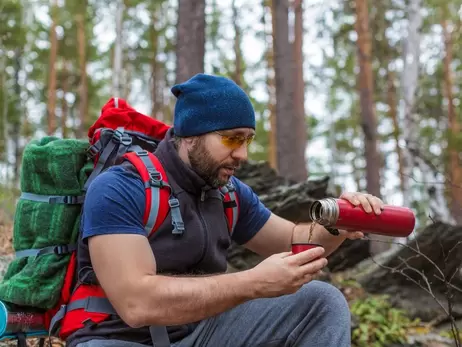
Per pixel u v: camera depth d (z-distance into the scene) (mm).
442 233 5453
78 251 2127
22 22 21781
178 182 2104
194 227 2086
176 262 2055
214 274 2041
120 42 20828
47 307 2162
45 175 2262
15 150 22984
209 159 2098
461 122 20469
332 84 24422
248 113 2121
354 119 27156
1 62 22375
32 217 2225
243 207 2443
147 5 23234
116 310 1904
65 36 22312
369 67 14297
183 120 2115
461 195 12297
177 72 9555
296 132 10820
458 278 5488
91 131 2387
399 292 5453
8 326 2121
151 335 2010
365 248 6035
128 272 1860
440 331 5059
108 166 2248
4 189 9875
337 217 2109
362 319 4914
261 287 1848
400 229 2189
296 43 13188
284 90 10938
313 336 1994
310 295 2041
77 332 2029
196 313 1842
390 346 4707
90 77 24328
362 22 15000
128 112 2400
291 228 2486
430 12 19281
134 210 1967
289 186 6273
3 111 21453
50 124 20906
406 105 14680
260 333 2090
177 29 9711
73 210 2211
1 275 4469
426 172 13578
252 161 6547
